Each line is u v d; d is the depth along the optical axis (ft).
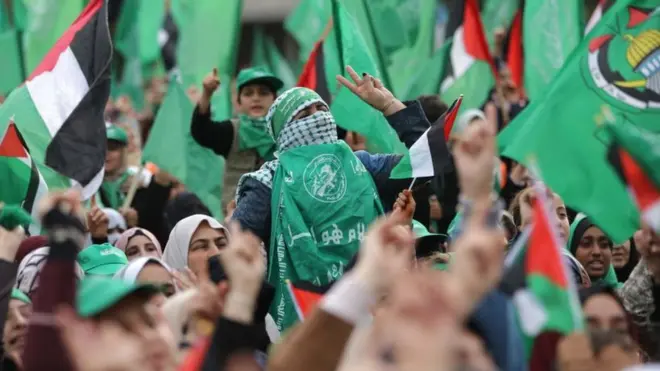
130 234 69.36
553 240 40.65
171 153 88.43
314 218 60.13
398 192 62.54
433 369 29.32
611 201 52.54
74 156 67.67
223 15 104.27
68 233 38.14
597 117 55.26
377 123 73.36
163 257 67.41
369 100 63.72
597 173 53.21
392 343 30.09
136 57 127.95
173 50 128.16
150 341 37.73
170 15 128.88
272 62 138.00
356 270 36.73
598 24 57.77
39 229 66.33
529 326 40.60
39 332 37.32
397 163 62.44
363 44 75.05
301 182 60.44
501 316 40.55
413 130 63.16
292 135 61.52
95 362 31.96
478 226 32.63
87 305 38.01
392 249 36.35
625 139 45.24
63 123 67.87
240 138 80.79
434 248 61.52
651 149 44.86
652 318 58.34
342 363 33.83
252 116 80.79
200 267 65.67
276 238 60.39
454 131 75.41
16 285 55.93
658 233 50.16
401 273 35.83
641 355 51.34
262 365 41.34
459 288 32.01
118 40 127.85
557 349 42.16
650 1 57.41
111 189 89.86
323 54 84.84
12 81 95.14
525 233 43.04
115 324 38.19
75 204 38.45
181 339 44.73
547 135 54.80
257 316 51.62
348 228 60.13
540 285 40.63
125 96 121.80
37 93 69.97
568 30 87.04
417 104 63.57
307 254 59.41
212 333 39.75
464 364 30.76
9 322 50.08
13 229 47.21
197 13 104.47
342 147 61.36
